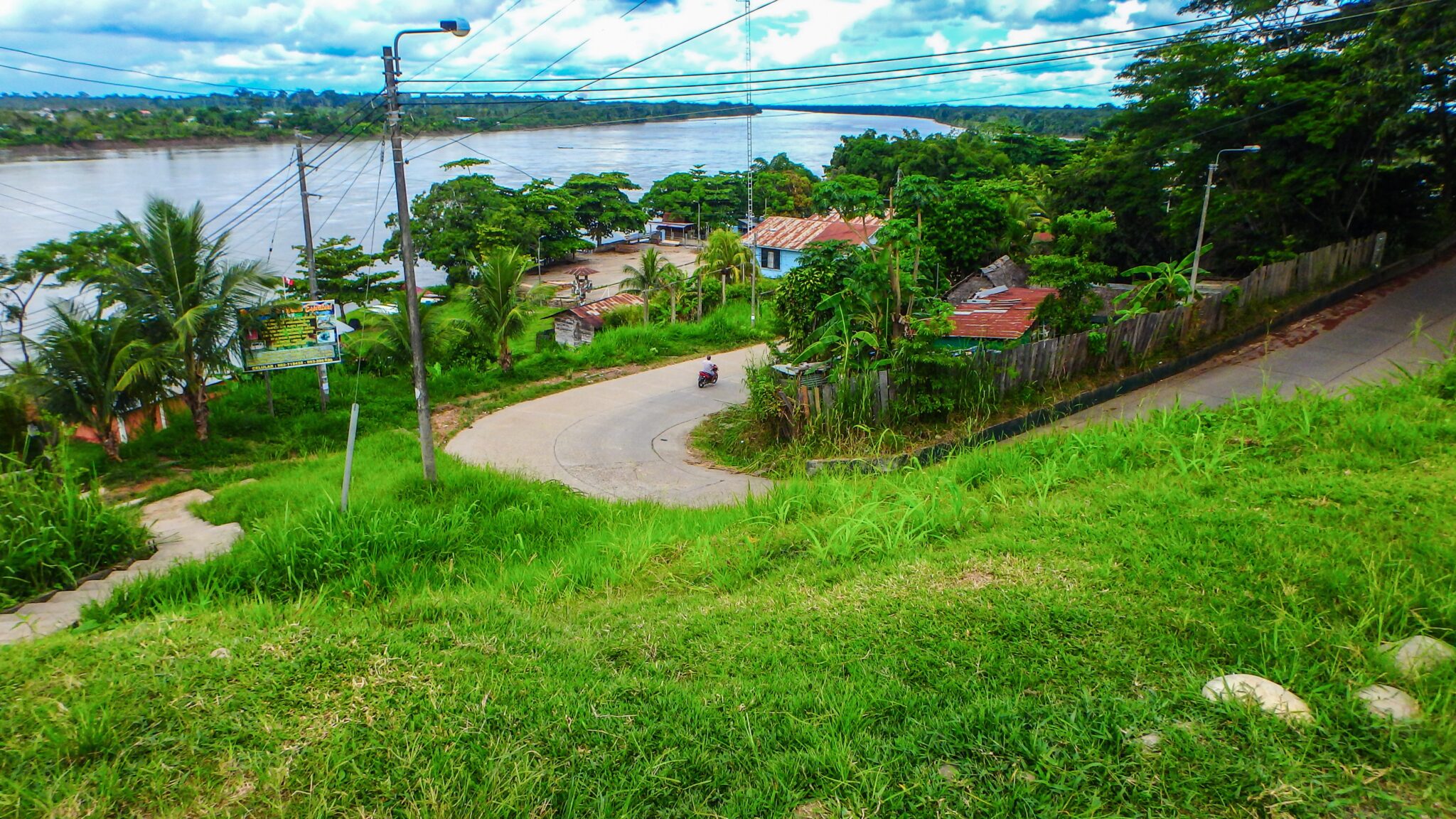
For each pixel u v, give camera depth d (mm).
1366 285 19438
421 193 62250
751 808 3473
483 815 3455
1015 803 3412
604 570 7766
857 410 14391
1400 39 17016
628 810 3502
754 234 47594
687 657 5023
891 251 15852
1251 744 3656
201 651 4902
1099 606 4949
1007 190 40562
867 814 3395
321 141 17703
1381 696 3885
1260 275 17656
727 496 13609
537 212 66125
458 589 7992
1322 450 7742
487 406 20656
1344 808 3283
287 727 4047
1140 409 13789
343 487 10086
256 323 18016
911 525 7309
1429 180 21953
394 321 21703
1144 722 3830
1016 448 10156
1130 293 18797
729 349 28109
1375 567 4922
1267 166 21656
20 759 3803
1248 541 5543
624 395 21906
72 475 9297
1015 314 19797
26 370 14961
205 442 17094
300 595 7859
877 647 4828
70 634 5898
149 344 16062
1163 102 24359
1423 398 8797
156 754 3842
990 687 4277
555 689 4496
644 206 82750
